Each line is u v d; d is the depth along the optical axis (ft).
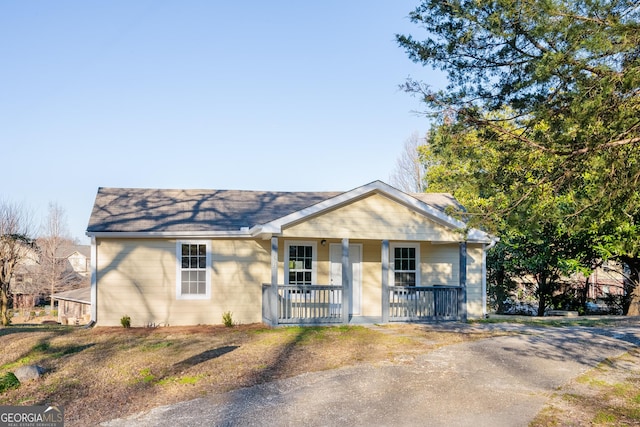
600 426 22.18
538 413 23.82
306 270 55.93
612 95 22.95
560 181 25.45
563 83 24.91
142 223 53.36
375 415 23.57
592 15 23.56
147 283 52.44
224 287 53.83
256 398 26.17
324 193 66.54
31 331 49.29
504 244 69.10
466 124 28.91
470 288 59.57
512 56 28.55
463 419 23.00
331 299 55.98
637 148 23.84
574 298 76.33
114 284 51.98
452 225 53.62
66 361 34.55
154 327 51.34
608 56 23.50
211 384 28.81
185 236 52.95
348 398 26.14
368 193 51.88
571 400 25.91
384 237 52.21
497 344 40.04
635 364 33.91
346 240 51.16
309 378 29.99
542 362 34.14
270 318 50.14
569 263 61.11
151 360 34.55
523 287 78.07
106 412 24.26
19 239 71.92
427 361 34.12
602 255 56.80
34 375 30.35
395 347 38.81
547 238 62.59
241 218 56.29
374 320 53.78
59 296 99.04
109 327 50.85
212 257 53.83
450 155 29.63
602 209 22.68
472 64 29.76
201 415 23.65
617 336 44.27
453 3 28.50
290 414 23.73
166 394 27.04
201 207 58.70
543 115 25.41
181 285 52.95
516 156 26.99
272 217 56.80
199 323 53.01
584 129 23.29
